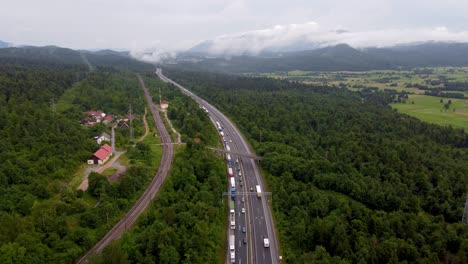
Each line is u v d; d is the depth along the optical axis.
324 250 99.88
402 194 142.88
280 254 107.94
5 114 166.62
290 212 126.00
